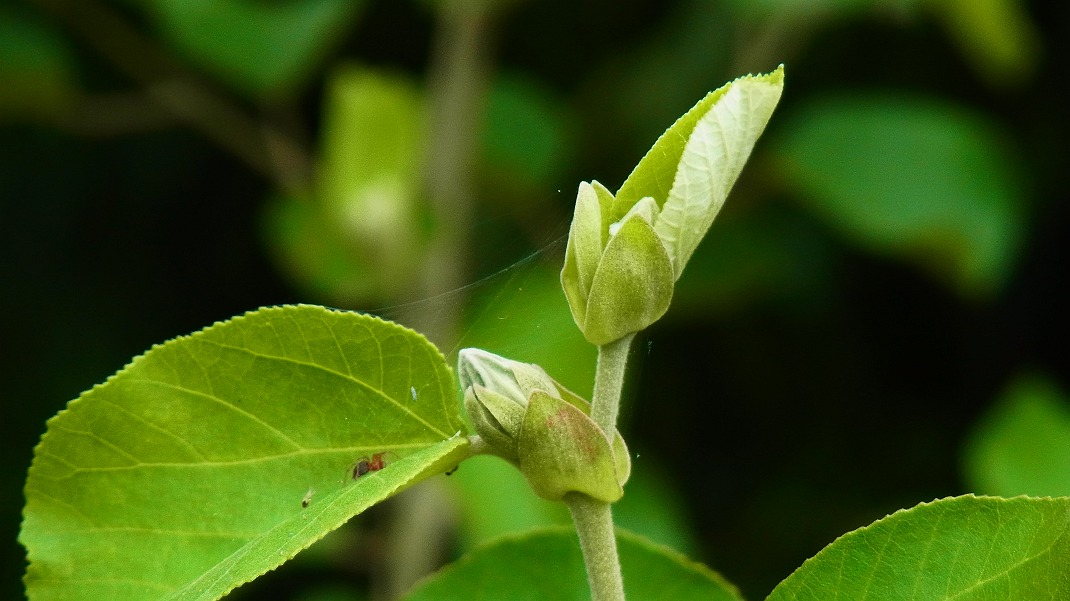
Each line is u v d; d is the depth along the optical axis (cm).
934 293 131
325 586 129
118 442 51
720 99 50
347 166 98
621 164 115
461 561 55
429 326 73
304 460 51
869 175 104
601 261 49
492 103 109
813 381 134
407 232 99
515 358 71
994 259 102
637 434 130
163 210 138
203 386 51
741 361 134
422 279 100
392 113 97
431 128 102
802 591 50
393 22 131
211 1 101
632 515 89
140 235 137
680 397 134
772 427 134
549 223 109
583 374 71
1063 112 120
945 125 104
